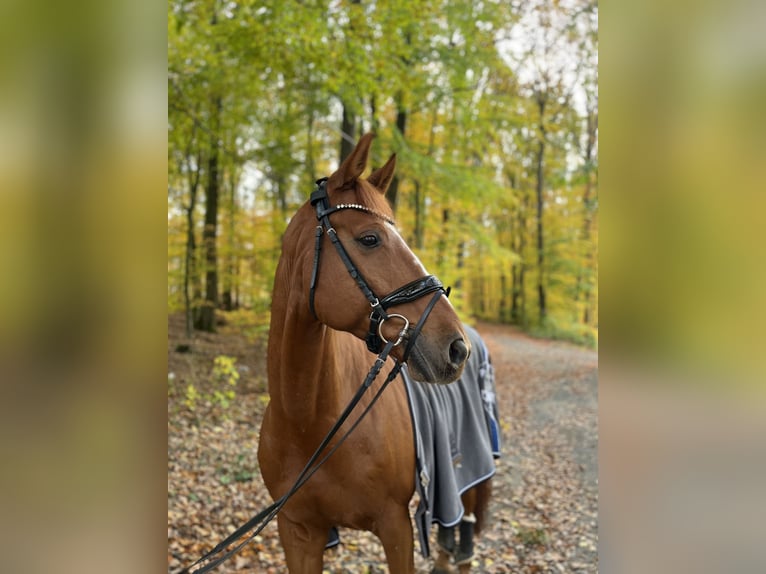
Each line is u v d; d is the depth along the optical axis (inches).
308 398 80.0
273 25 224.8
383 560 135.8
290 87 285.6
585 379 382.3
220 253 339.6
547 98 598.9
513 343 572.4
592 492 181.3
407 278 72.0
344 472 83.4
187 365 286.2
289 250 80.1
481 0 308.8
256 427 220.7
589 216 639.1
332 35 237.6
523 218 699.4
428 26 282.2
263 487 169.9
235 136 328.5
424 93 313.6
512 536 150.8
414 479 90.9
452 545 121.9
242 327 357.7
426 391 98.2
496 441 121.8
